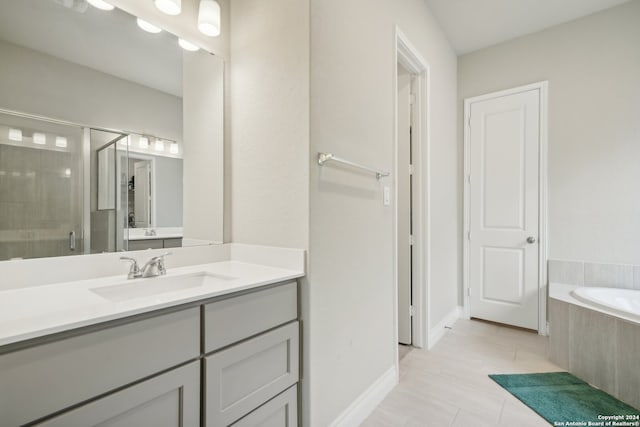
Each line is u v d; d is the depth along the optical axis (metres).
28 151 1.00
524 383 1.87
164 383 0.80
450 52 3.00
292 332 1.19
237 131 1.55
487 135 3.02
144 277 1.17
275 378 1.12
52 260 1.04
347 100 1.48
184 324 0.85
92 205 1.14
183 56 1.42
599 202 2.50
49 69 1.05
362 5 1.61
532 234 2.77
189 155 1.43
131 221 1.25
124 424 0.73
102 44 1.18
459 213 3.17
